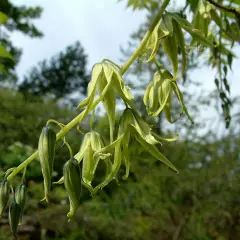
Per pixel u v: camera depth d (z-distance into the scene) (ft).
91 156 4.69
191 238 23.38
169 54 5.19
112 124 4.51
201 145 25.43
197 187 24.26
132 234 22.66
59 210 23.98
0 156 33.17
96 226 22.94
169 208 24.16
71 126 4.56
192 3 7.11
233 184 24.22
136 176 23.63
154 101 5.15
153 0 6.98
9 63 12.14
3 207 4.58
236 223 24.09
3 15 10.50
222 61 7.97
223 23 7.24
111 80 4.55
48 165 4.40
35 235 23.88
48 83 120.06
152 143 4.48
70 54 123.85
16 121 38.42
